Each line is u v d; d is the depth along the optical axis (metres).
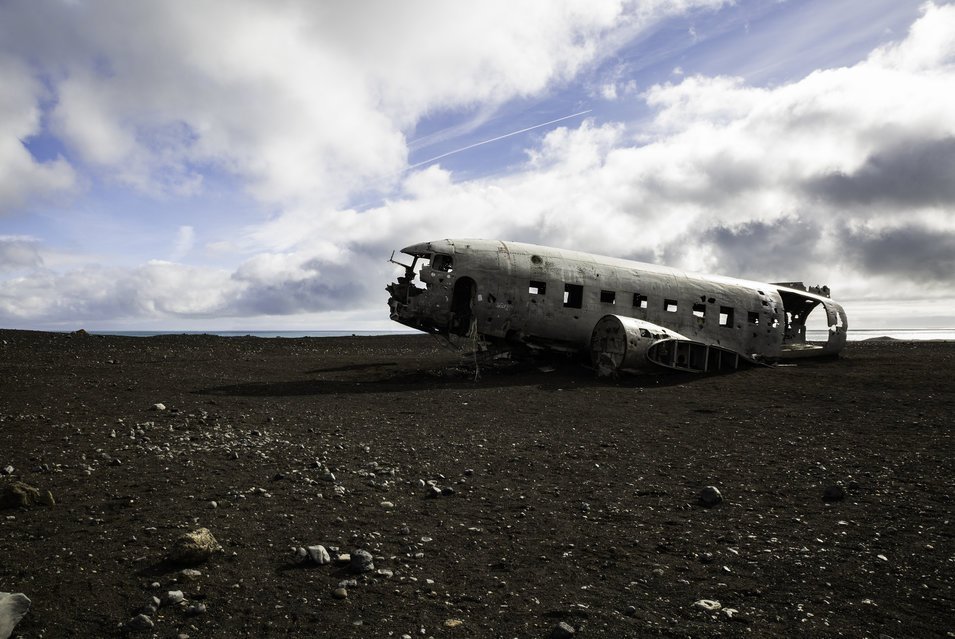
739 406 12.84
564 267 20.09
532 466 7.53
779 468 7.34
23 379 16.33
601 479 6.90
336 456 7.89
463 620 3.44
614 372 18.03
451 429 10.22
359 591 3.81
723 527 5.19
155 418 10.70
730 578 4.08
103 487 6.15
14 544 4.50
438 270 18.55
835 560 4.39
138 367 21.16
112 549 4.41
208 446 8.37
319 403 13.27
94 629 3.24
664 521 5.36
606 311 20.27
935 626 3.36
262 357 27.94
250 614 3.46
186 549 4.13
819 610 3.58
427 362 24.94
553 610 3.59
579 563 4.36
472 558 4.44
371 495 6.09
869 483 6.55
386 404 13.26
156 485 6.24
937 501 5.81
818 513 5.55
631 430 10.19
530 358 21.06
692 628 3.36
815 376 17.88
